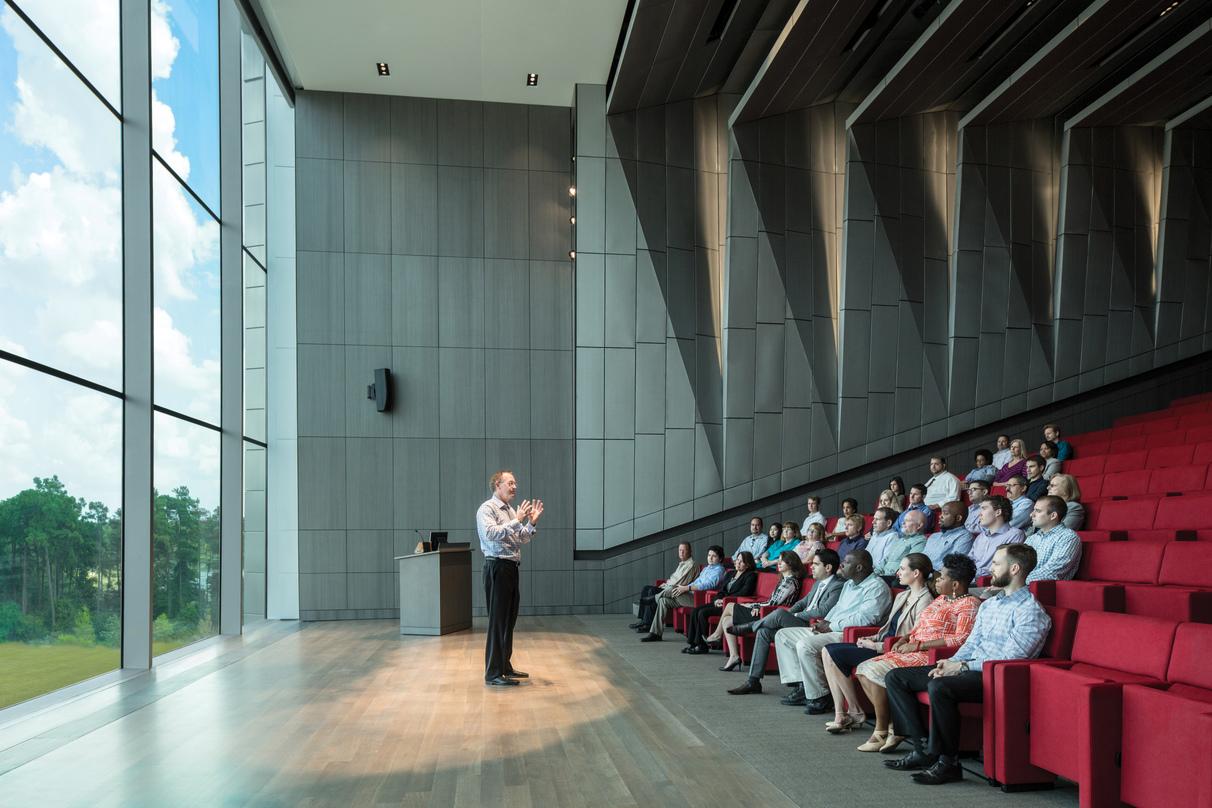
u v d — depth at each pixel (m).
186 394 8.03
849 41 10.01
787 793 3.59
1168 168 11.88
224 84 9.00
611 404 10.98
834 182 11.47
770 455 11.10
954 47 9.47
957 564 4.53
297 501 10.68
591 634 9.01
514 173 11.35
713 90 11.37
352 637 8.74
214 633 8.78
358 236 10.99
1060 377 11.64
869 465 11.20
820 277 11.34
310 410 10.76
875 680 4.28
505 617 6.13
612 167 11.12
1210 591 3.99
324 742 4.46
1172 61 9.88
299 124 11.01
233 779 3.83
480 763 4.06
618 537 10.91
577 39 10.12
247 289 10.53
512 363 11.14
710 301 11.23
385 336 10.95
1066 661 3.72
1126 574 5.02
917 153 11.57
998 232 11.62
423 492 10.85
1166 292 11.86
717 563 8.85
